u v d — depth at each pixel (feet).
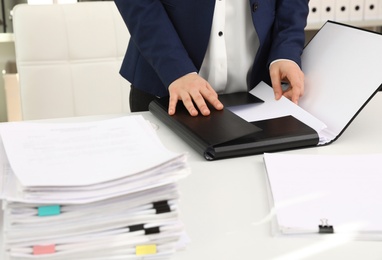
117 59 6.53
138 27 4.84
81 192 2.56
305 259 2.69
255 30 5.03
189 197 3.34
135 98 5.71
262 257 2.71
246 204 3.26
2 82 9.30
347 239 2.84
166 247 2.67
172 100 4.50
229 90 5.35
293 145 4.06
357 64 4.54
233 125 4.14
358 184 3.37
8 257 2.56
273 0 5.14
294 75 4.75
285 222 2.92
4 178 2.82
